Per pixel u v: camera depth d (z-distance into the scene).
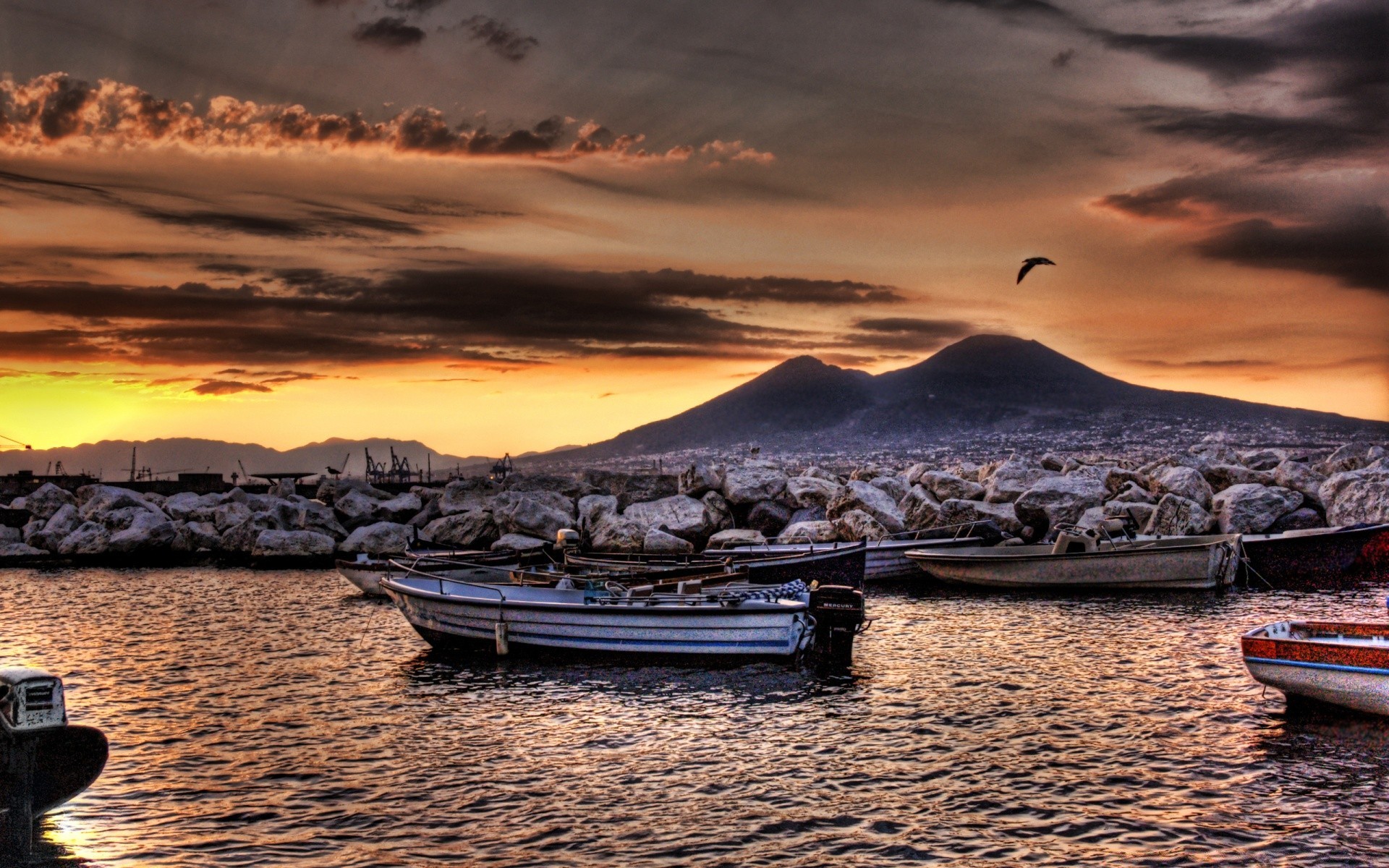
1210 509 42.16
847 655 21.92
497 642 23.97
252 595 35.56
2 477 70.31
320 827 13.63
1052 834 13.21
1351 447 52.09
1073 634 25.70
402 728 18.30
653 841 13.15
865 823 13.66
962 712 18.80
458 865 12.42
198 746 17.28
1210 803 14.10
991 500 45.66
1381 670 16.81
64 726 12.81
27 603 33.81
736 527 47.31
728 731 17.88
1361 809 13.77
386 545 46.41
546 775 15.71
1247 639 18.41
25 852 12.60
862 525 39.97
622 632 23.05
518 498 49.28
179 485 68.50
